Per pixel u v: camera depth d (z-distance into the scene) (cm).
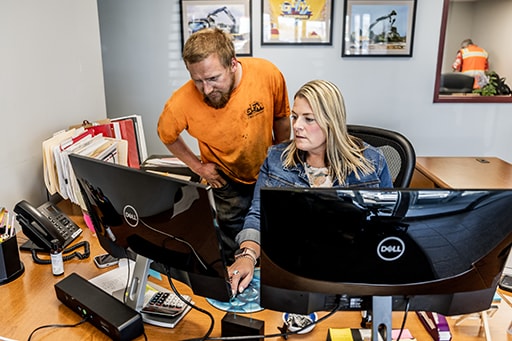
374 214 85
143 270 117
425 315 113
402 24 335
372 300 95
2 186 171
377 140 170
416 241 87
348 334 106
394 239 87
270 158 157
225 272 99
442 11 334
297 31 336
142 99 355
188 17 334
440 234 87
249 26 334
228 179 211
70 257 150
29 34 187
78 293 119
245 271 128
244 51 340
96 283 133
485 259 92
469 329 112
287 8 331
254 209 147
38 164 196
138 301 117
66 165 168
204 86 173
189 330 113
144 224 107
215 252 96
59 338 109
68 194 172
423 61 346
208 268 100
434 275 91
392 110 357
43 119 199
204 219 92
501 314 118
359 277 91
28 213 153
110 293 127
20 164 182
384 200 84
